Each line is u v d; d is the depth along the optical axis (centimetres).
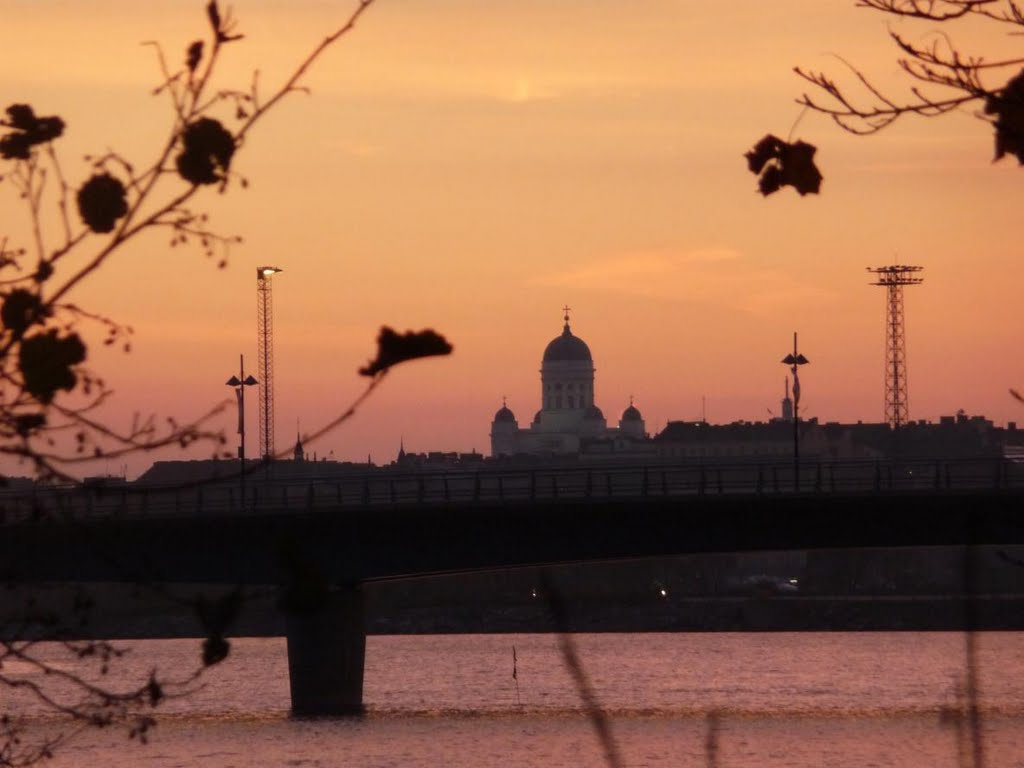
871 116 2134
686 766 16800
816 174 2181
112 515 2123
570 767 17000
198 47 1667
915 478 19925
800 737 19338
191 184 1688
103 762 17012
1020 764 13350
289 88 1700
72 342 1770
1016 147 2080
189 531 19050
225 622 1911
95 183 1700
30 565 2069
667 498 19750
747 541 19888
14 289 1750
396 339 1510
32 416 1775
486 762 17462
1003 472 19712
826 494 19375
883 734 19488
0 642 2175
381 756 18025
